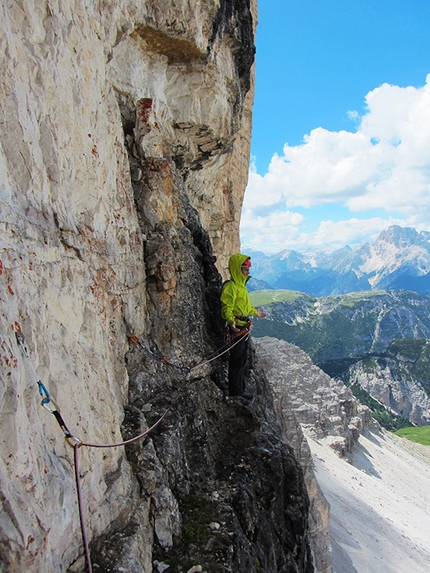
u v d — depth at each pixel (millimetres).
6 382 3654
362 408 61062
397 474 43875
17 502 3553
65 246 5812
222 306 9625
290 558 8000
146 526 5863
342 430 40969
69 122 6105
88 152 6750
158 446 6996
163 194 9562
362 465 40594
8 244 4270
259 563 6824
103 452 5578
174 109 12508
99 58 7715
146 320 8898
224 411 9195
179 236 10352
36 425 4133
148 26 10352
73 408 5027
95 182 6961
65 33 6113
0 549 3316
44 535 3779
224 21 12508
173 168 12023
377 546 24625
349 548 22500
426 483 46875
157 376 8219
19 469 3654
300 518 8469
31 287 4621
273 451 8602
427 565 25750
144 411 7418
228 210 23125
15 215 4535
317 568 16250
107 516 5254
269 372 29266
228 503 7148
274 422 12492
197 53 11703
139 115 9562
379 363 194875
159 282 9016
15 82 4785
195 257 10953
